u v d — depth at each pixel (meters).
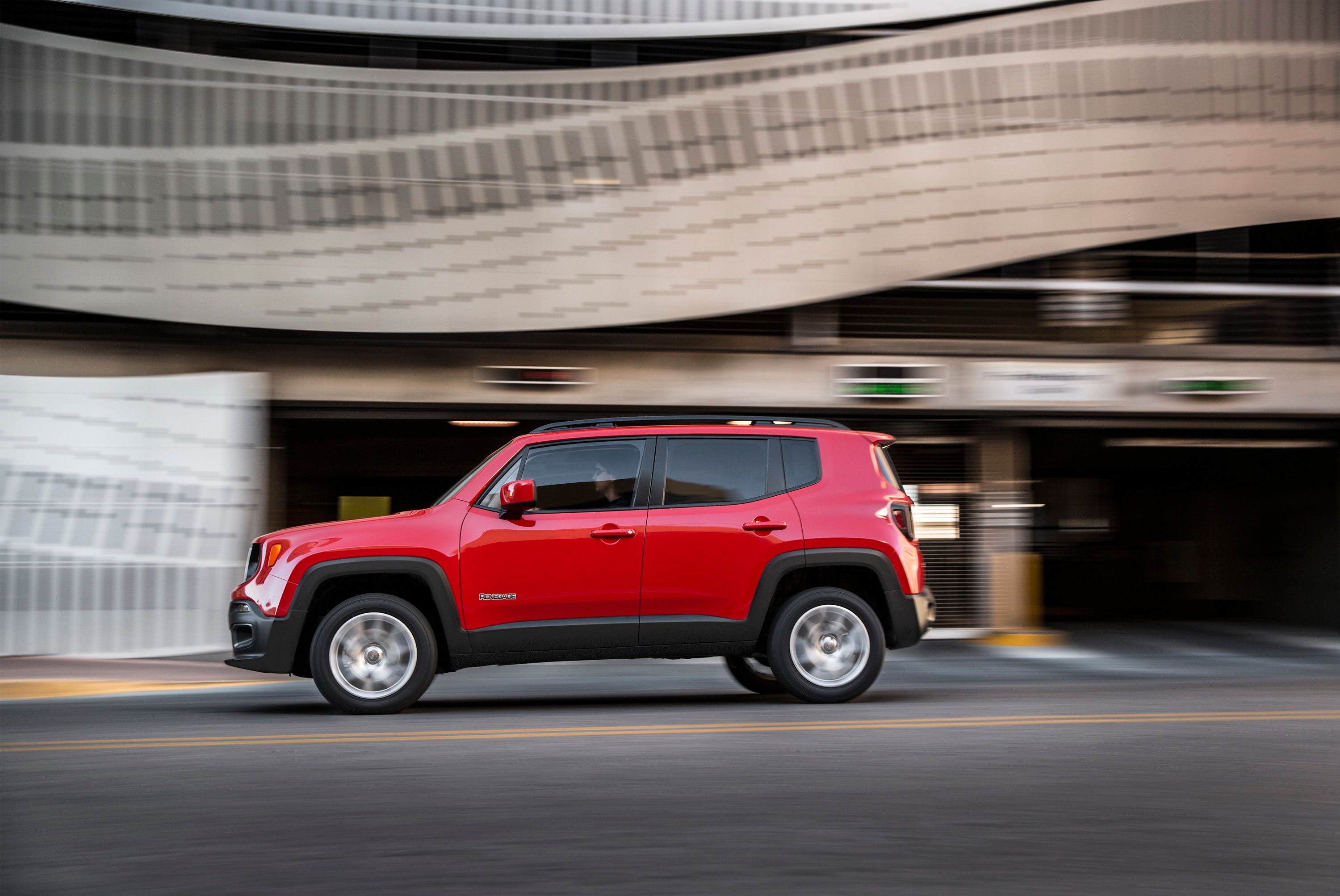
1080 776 5.11
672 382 14.52
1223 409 15.26
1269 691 8.57
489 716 7.08
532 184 13.98
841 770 5.21
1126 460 19.14
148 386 13.25
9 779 5.05
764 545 7.46
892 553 7.62
